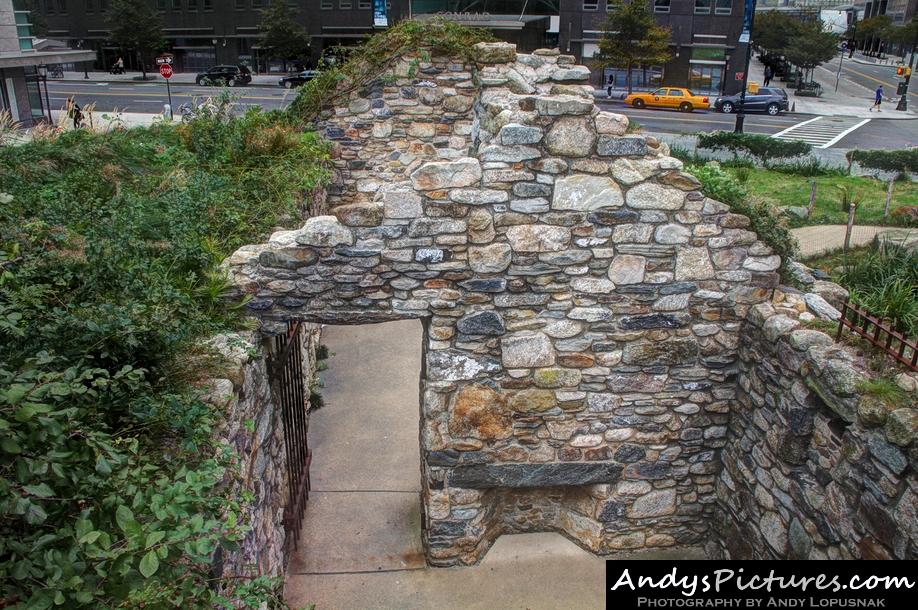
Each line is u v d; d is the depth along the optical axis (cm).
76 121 1022
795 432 542
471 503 652
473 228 571
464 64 1042
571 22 3944
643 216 579
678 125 3103
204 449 408
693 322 615
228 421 454
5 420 280
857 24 7125
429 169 555
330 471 798
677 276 598
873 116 3622
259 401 566
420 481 748
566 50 4006
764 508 591
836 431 511
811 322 566
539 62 1038
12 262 451
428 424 623
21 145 810
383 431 872
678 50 3897
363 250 573
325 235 568
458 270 581
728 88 3900
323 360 1034
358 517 729
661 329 613
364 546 691
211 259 593
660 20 3856
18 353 374
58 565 271
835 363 499
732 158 2281
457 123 1069
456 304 592
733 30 3825
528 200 567
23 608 255
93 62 4500
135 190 758
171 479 368
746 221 591
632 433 645
